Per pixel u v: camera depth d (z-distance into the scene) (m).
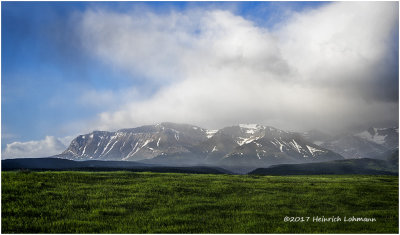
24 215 34.31
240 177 69.38
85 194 43.16
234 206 40.88
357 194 49.41
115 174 59.84
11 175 50.84
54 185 46.94
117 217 35.03
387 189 54.34
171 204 40.50
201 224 33.31
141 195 44.09
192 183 54.09
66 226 31.70
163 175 64.12
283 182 62.03
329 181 67.38
